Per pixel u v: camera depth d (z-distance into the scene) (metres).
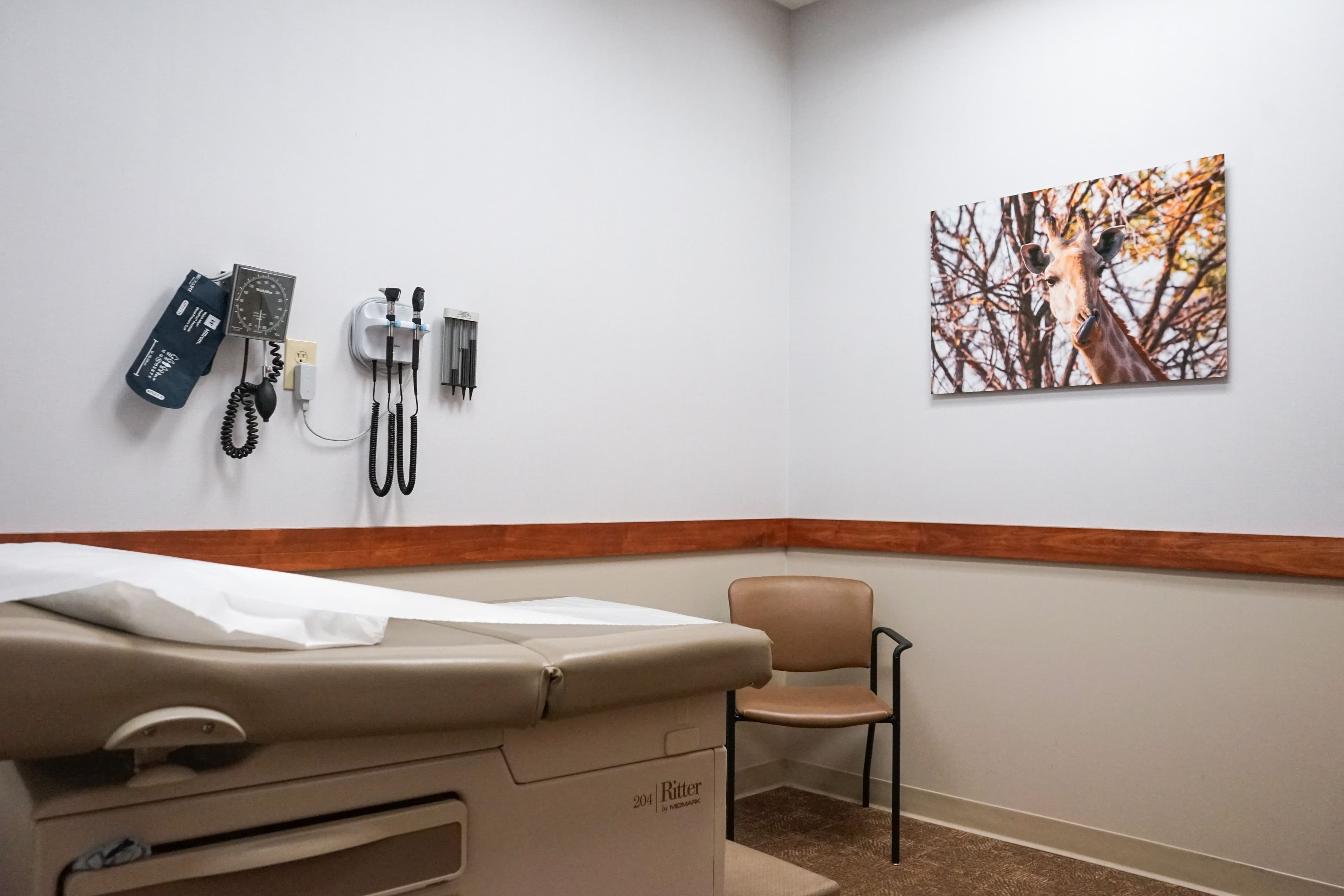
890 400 3.44
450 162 2.65
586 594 2.99
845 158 3.62
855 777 3.43
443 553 2.58
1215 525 2.72
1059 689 2.99
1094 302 2.95
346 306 2.41
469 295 2.68
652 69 3.25
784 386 3.75
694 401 3.36
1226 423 2.72
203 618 0.68
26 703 0.59
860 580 3.49
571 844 0.89
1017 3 3.18
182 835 0.67
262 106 2.27
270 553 2.25
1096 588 2.94
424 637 0.90
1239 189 2.72
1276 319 2.65
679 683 0.93
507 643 0.87
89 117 2.01
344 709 0.71
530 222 2.85
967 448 3.24
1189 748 2.74
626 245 3.14
